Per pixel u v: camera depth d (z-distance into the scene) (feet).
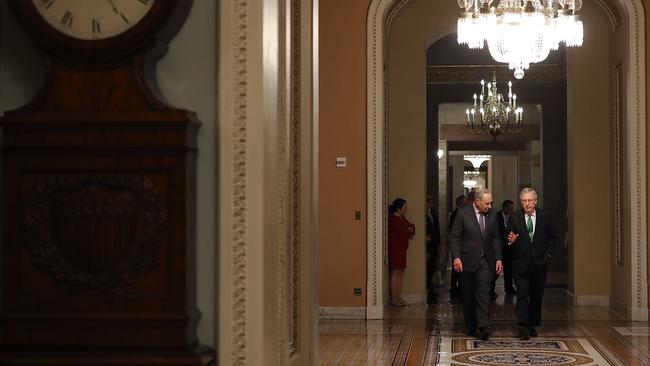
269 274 16.47
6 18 16.44
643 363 33.04
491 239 39.42
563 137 74.23
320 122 46.03
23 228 15.71
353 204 45.80
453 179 102.89
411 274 53.83
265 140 16.20
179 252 15.61
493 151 93.25
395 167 53.47
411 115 53.26
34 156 15.78
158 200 15.62
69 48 15.80
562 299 57.41
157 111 15.69
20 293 15.74
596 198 52.31
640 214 44.73
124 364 15.31
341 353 35.27
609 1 47.85
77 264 15.72
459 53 71.10
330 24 46.09
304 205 20.57
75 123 15.64
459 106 82.94
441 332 41.52
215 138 16.19
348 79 45.96
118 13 15.99
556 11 41.75
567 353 35.35
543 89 73.87
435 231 58.39
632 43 44.98
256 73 16.07
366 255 45.75
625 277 46.29
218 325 15.99
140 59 15.84
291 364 18.85
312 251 20.89
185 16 16.29
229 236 15.98
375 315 45.85
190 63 16.31
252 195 16.02
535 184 82.74
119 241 15.69
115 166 15.69
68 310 15.66
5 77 16.43
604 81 52.13
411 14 53.21
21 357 15.39
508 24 38.47
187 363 15.23
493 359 33.94
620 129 47.85
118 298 15.64
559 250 75.10
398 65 53.21
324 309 46.09
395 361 33.42
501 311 51.78
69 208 15.74
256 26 16.10
